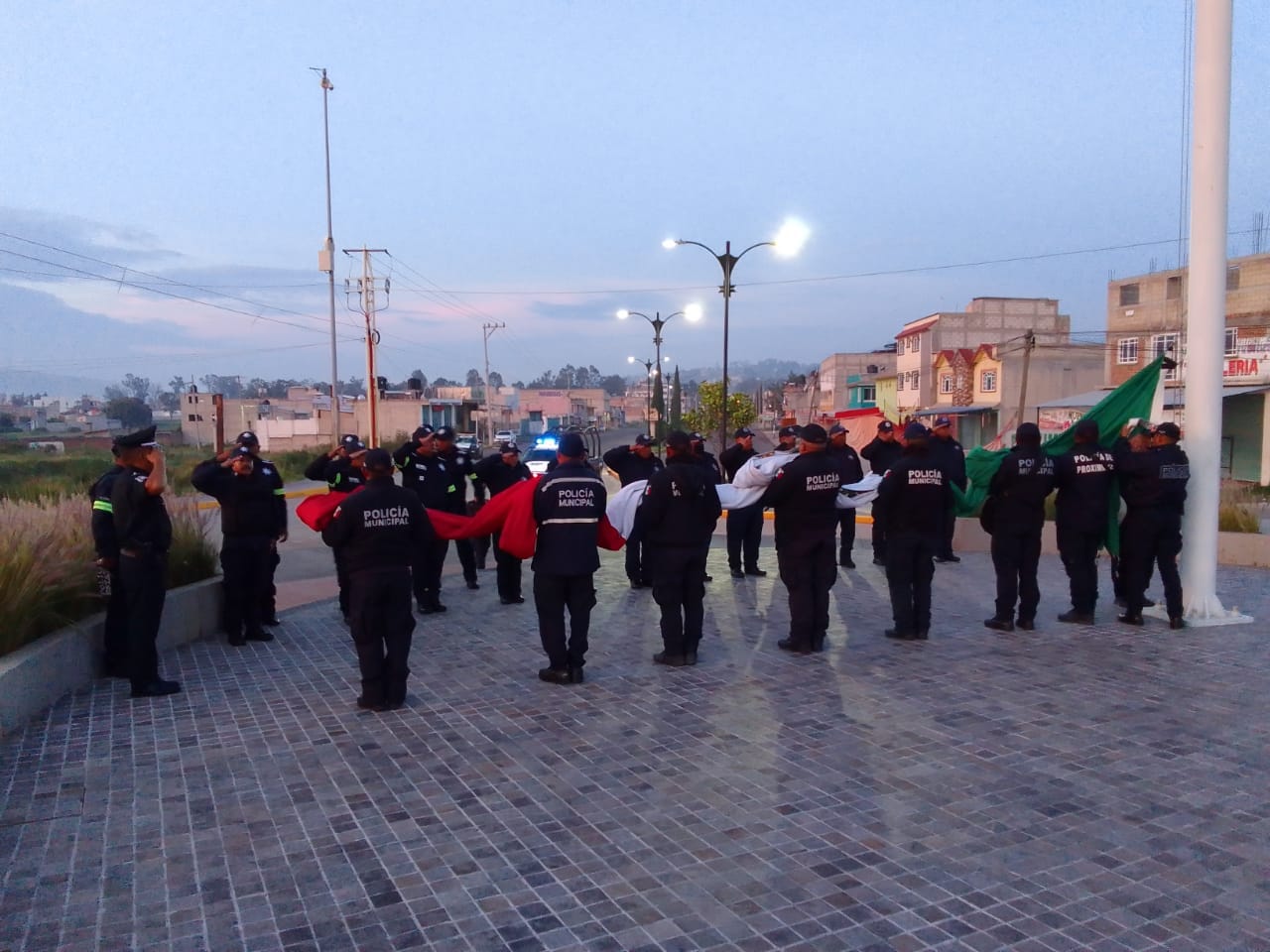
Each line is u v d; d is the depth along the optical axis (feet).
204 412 224.53
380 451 21.42
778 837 14.47
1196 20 27.27
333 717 20.84
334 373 138.31
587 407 451.53
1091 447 28.50
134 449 22.04
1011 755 17.81
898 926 11.85
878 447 41.24
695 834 14.62
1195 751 17.90
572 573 23.03
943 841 14.25
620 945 11.52
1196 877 13.05
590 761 17.89
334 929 12.00
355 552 21.13
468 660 25.88
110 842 14.57
